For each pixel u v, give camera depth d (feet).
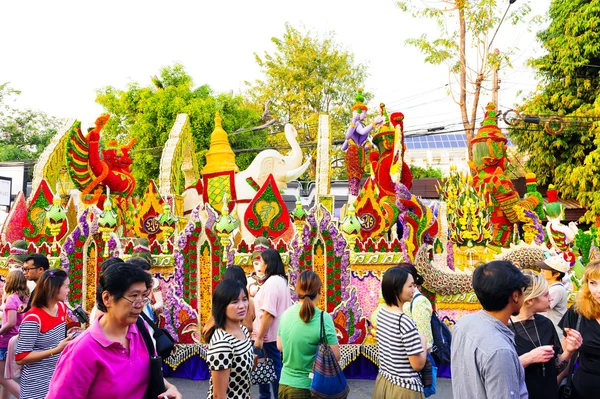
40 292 15.75
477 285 11.00
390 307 14.75
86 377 9.75
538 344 12.75
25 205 33.27
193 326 26.96
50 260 27.14
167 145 40.22
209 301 27.45
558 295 19.17
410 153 136.15
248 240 30.40
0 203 66.28
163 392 10.68
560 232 33.81
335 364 15.02
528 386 12.25
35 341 15.37
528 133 79.15
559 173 75.61
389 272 14.74
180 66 85.10
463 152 134.92
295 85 113.29
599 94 72.43
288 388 15.57
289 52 114.32
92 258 28.14
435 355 17.65
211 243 27.68
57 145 36.63
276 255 20.29
